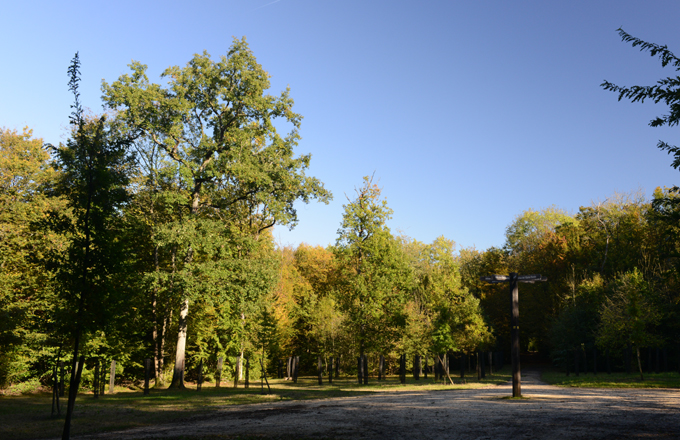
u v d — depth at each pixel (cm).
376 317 2730
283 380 3466
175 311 3128
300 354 4488
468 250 6206
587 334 3847
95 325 931
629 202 5091
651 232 4319
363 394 2042
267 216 3306
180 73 2608
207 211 2900
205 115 2694
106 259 927
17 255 2364
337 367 3819
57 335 964
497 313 5550
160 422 1220
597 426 898
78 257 912
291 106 2806
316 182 2816
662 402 1323
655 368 3712
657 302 3256
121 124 2430
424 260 4975
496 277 1603
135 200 2786
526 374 3791
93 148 967
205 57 2605
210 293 2383
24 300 2392
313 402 1659
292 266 5397
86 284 908
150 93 2441
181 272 2297
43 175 2741
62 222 920
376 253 2759
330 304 4056
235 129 2531
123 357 2733
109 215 954
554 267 5244
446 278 3647
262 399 1877
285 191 2722
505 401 1430
